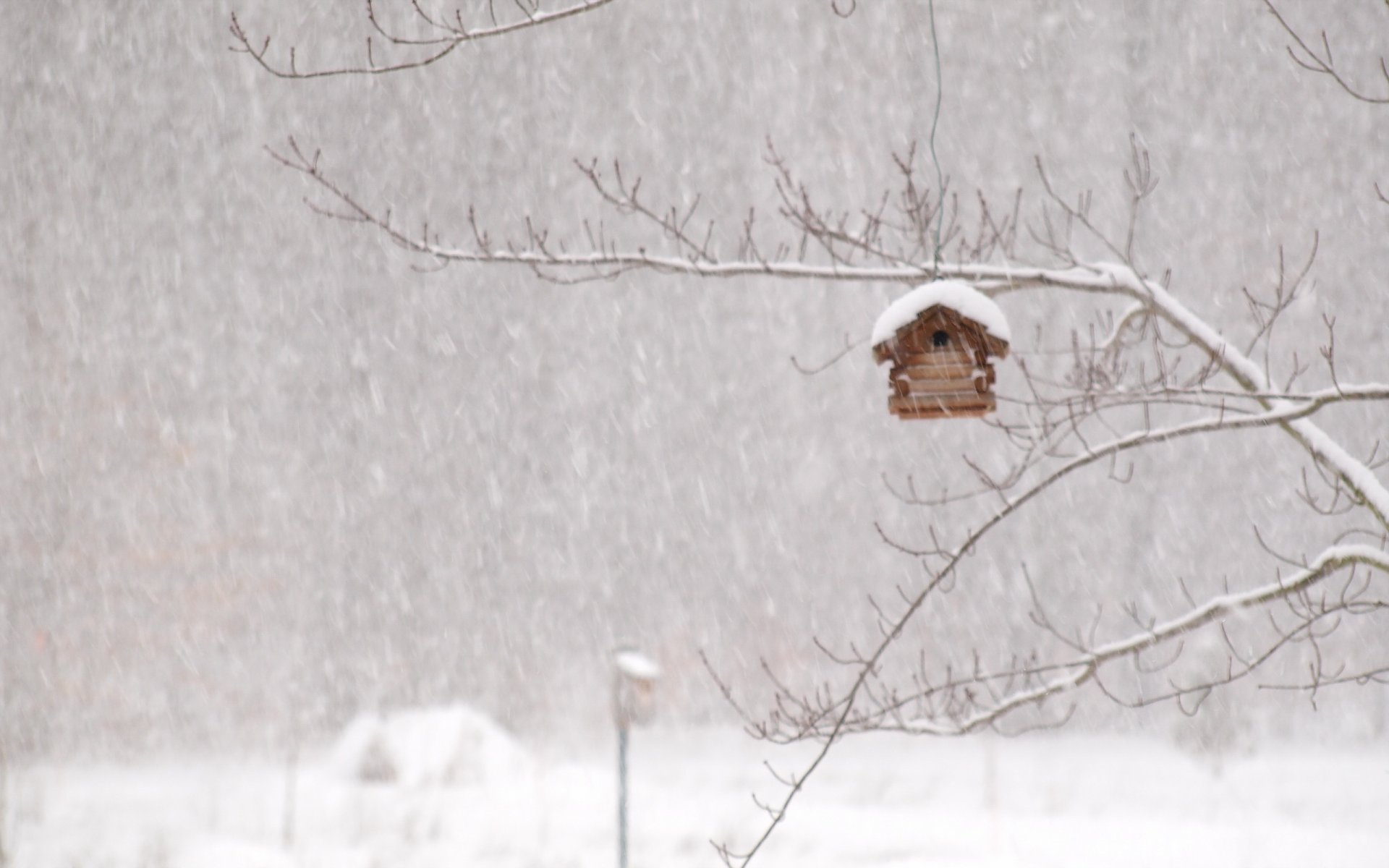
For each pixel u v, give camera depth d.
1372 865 49.72
